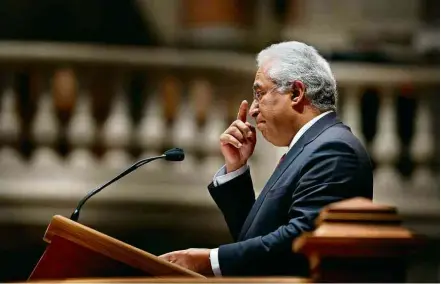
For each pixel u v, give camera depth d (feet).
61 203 92.12
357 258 33.76
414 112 97.86
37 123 93.50
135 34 107.96
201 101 95.35
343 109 97.35
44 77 93.97
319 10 113.29
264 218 41.34
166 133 94.58
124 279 34.71
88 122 93.91
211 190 45.93
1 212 91.61
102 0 106.83
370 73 96.68
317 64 43.06
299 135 42.27
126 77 94.99
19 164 92.48
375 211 34.40
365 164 40.91
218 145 94.43
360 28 112.68
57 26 106.11
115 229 92.63
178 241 93.04
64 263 37.70
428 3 112.27
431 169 97.19
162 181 93.04
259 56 44.01
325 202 39.65
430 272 92.89
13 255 91.86
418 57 107.34
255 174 92.38
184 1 109.29
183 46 109.19
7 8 105.50
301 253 36.88
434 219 95.40
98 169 92.99
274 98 42.80
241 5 109.81
